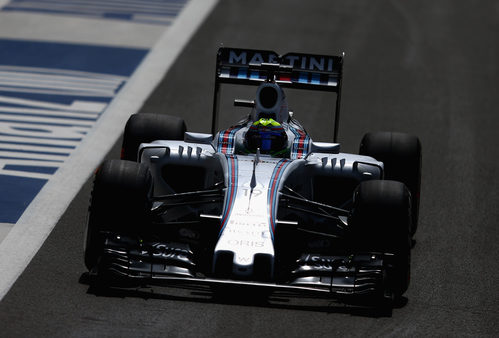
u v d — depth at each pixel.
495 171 45.72
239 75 36.12
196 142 32.81
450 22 80.56
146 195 28.80
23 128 47.62
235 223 27.45
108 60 62.59
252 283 26.06
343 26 76.50
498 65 68.12
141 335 25.52
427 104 57.62
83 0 81.12
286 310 27.73
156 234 32.12
